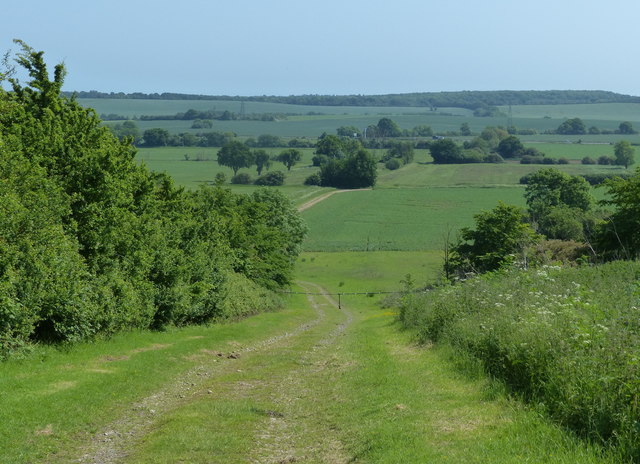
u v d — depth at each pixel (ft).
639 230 119.96
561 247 135.74
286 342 96.84
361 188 509.76
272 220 265.75
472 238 163.73
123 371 58.13
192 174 539.29
